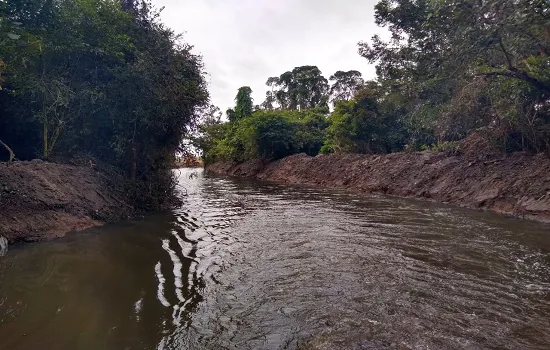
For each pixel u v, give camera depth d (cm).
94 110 1141
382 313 486
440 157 1823
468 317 473
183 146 1541
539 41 989
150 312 484
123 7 1337
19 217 773
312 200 1636
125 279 593
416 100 1580
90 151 1248
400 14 1274
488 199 1324
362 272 646
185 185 2503
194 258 725
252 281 604
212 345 409
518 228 980
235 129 4084
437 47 1222
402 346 406
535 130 1353
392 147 2792
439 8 977
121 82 1163
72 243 764
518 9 841
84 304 493
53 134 1105
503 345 406
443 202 1499
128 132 1252
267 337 427
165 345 406
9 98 1080
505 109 1406
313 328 448
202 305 511
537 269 652
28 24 910
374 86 2770
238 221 1120
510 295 541
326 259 723
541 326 447
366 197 1719
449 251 770
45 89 999
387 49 1491
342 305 512
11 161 930
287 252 774
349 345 409
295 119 3828
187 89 1402
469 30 924
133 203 1208
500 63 1197
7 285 534
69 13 1012
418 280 605
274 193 1962
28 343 392
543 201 1131
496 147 1573
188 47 1466
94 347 394
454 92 1327
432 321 463
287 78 5459
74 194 963
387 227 1015
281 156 3547
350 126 2788
